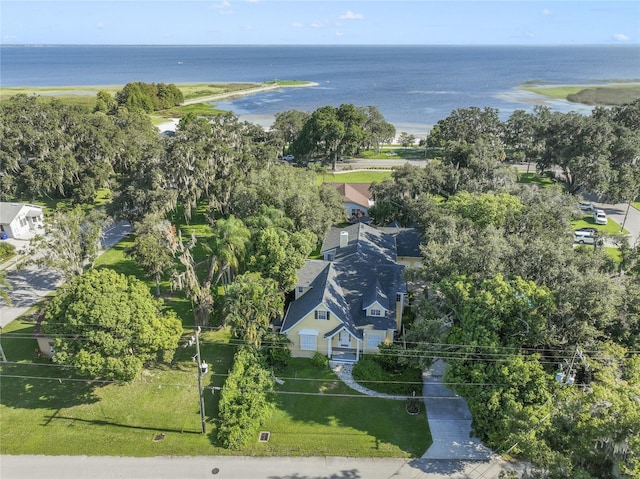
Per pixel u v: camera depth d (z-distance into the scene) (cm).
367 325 3259
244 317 3050
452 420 2733
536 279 2823
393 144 11619
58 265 3650
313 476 2367
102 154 6638
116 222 5069
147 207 4891
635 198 6500
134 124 8344
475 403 2403
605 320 2467
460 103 17688
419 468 2414
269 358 3195
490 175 5466
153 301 3102
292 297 3728
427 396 2914
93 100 15775
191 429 2667
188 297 4044
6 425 2686
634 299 2611
